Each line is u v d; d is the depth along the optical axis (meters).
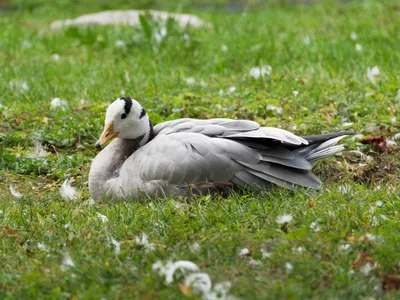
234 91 15.38
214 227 9.09
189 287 7.48
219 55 18.84
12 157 12.58
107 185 10.91
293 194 10.45
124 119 11.18
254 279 7.76
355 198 10.02
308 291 7.50
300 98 14.40
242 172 10.46
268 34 20.84
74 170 12.33
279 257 8.12
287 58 18.23
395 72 16.09
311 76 16.22
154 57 19.19
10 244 9.08
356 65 16.84
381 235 8.56
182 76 16.95
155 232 9.25
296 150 10.84
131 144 11.31
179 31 20.09
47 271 8.17
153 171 10.52
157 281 7.76
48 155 12.76
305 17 24.56
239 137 10.59
